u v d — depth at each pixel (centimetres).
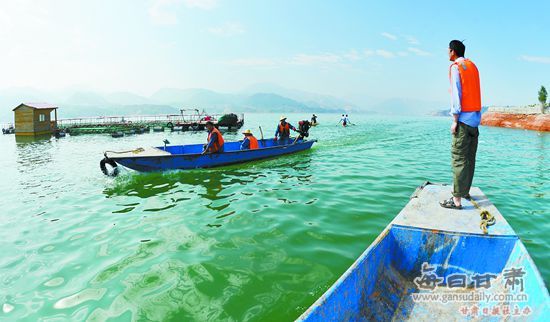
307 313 274
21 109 3141
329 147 1931
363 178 1077
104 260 538
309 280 460
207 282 459
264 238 604
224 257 533
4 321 390
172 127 3812
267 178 1102
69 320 388
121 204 846
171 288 447
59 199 903
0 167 1421
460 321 349
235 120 3744
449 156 1587
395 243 443
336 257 525
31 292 450
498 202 802
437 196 568
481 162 1416
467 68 470
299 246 567
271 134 3216
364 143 2180
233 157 1336
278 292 432
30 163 1527
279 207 780
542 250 539
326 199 837
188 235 629
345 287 327
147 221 713
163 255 546
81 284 467
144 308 406
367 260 377
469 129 471
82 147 2258
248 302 412
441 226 437
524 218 689
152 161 1170
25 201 888
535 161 1445
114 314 397
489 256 402
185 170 1235
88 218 745
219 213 750
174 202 850
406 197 848
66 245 603
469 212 489
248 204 810
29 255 564
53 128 3419
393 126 4862
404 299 389
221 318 383
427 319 356
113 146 2330
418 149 1873
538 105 4025
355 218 698
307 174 1155
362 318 342
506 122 4162
